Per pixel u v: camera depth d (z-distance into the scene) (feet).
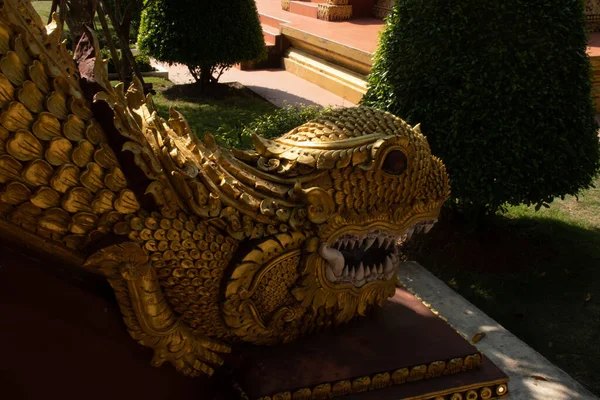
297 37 43.47
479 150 15.43
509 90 15.26
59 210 6.12
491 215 17.81
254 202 7.41
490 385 8.22
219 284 7.33
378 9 48.83
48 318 6.34
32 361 6.27
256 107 34.60
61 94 6.14
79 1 16.16
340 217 7.77
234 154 8.12
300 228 7.62
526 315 14.30
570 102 15.60
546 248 17.37
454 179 15.64
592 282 15.60
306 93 38.70
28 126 5.80
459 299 13.57
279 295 7.80
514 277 16.02
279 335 8.15
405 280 14.40
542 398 10.43
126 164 6.52
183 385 7.70
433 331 8.76
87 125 6.27
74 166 6.13
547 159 15.42
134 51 47.98
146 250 6.66
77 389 6.64
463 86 15.57
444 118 15.83
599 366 12.39
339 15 48.37
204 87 38.01
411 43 16.30
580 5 15.70
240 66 45.42
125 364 7.05
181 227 6.84
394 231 8.25
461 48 15.67
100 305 6.81
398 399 7.79
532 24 15.20
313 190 7.54
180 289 7.11
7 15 5.78
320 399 7.64
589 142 16.11
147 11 35.42
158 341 7.17
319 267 7.87
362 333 8.63
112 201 6.38
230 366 8.11
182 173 6.84
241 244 7.42
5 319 6.03
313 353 8.16
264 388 7.50
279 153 8.05
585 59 15.85
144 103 7.94
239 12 35.65
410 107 16.48
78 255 6.47
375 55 18.17
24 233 6.11
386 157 7.82
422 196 8.47
